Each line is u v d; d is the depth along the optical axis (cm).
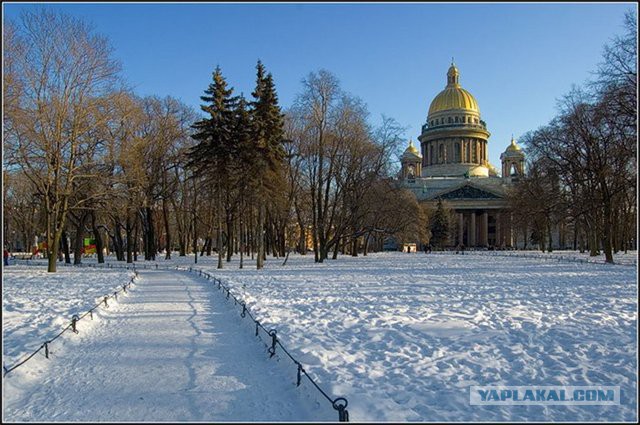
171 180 5612
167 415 752
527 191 5528
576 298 1892
